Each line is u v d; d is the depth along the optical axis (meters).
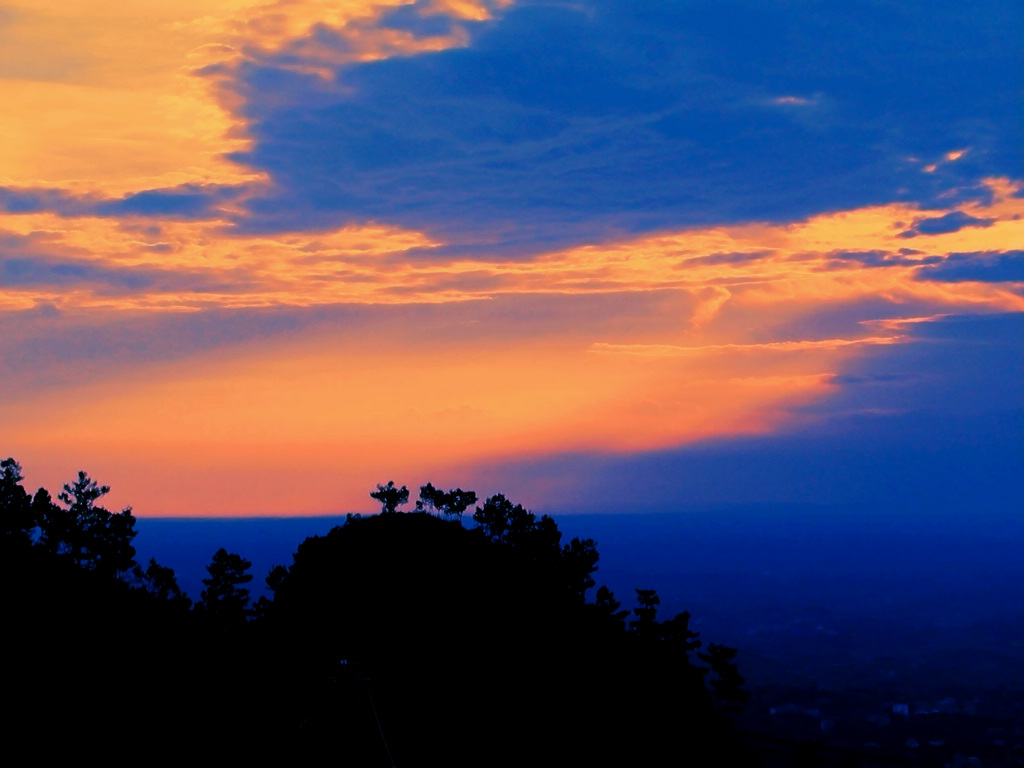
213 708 44.50
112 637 52.34
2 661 42.09
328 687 52.25
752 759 53.22
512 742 43.47
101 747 35.94
